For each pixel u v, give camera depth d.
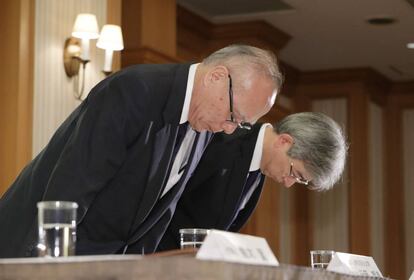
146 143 4.04
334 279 3.16
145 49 10.25
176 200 4.40
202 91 4.15
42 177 3.98
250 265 2.50
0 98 8.24
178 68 4.21
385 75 16.84
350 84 16.45
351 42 14.58
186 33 12.93
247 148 4.89
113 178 4.03
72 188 3.73
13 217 3.97
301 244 16.41
